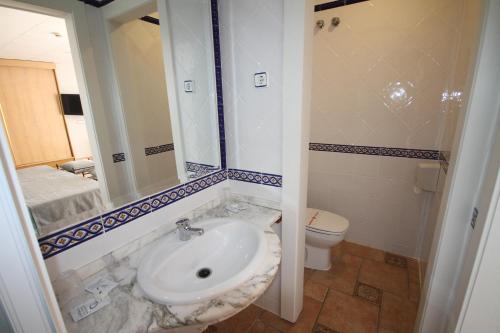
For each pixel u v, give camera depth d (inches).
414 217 77.3
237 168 55.5
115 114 37.0
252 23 44.9
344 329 56.7
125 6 37.0
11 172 14.8
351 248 86.6
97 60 34.1
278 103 46.3
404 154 74.0
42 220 27.6
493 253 28.3
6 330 16.1
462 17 59.5
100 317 25.3
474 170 32.7
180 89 47.3
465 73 48.5
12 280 15.2
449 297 38.9
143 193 40.6
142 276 30.2
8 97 24.5
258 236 38.7
